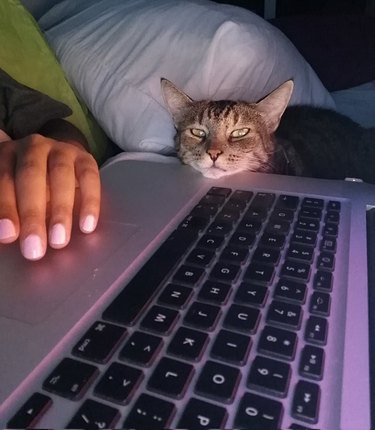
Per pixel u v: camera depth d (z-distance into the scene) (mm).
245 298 392
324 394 310
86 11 1069
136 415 292
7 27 940
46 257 466
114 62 926
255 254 462
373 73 1410
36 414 292
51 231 457
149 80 891
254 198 604
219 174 712
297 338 350
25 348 348
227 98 1003
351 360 336
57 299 403
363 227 521
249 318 367
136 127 875
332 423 292
